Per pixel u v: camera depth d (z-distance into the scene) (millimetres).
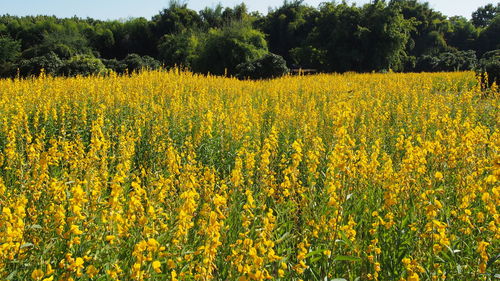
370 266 3475
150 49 67188
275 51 63781
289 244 4008
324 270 3293
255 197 4441
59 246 3258
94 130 4906
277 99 12641
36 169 4316
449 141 5102
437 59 49875
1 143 6746
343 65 46812
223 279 3361
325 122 8539
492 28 67062
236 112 8430
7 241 2723
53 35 58844
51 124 7715
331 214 3654
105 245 3170
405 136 7555
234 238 3846
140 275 2557
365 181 4461
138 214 3248
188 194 3166
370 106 10031
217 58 38250
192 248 3492
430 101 9773
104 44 65750
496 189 3152
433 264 3164
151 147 7203
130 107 9141
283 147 6887
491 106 9578
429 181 3904
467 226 3652
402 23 46375
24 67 27719
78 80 12742
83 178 4551
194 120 8594
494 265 3219
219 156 6723
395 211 3982
